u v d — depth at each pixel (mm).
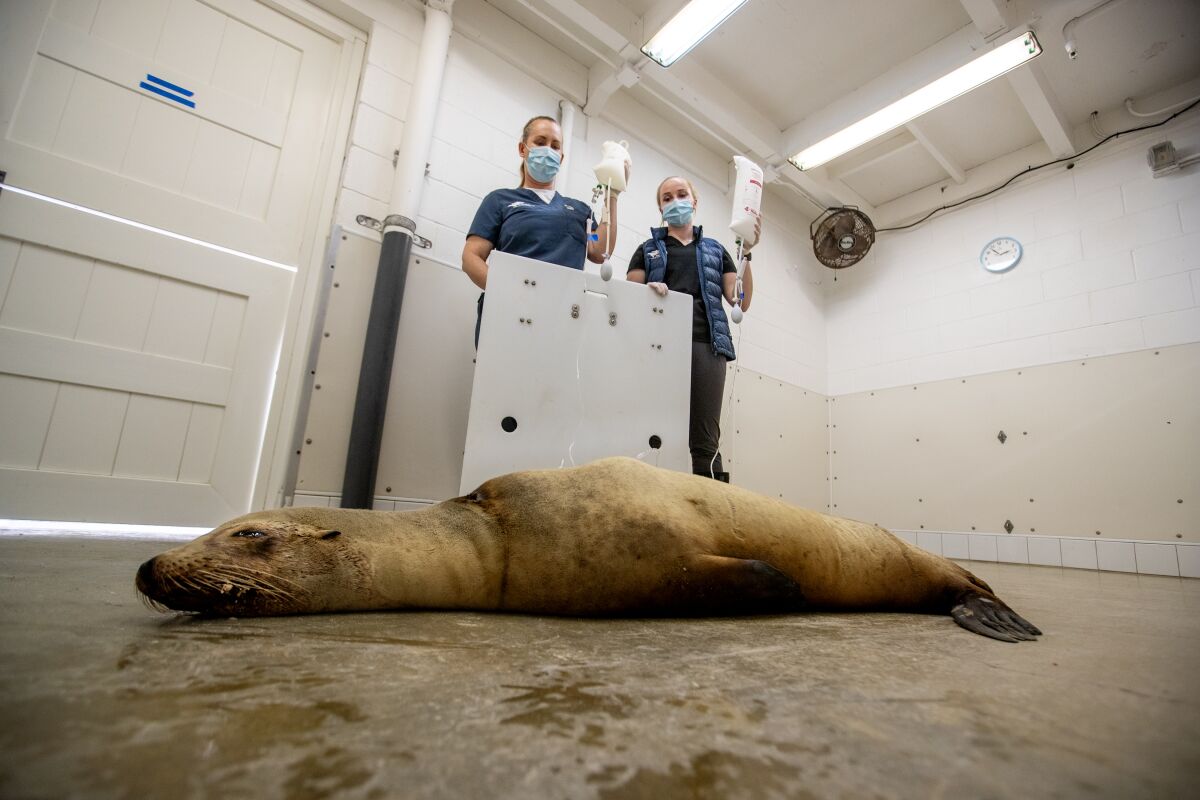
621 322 2760
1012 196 6223
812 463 6875
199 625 1085
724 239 6293
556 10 4676
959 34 4902
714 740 608
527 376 2566
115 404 3131
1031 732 655
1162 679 913
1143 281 5266
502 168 4609
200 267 3455
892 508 6484
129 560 1940
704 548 1482
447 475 3855
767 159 6180
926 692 813
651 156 5770
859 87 5555
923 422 6430
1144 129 5453
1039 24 4570
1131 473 4996
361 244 3863
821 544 1697
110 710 610
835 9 4828
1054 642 1275
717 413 3332
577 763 540
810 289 7375
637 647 1070
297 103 3947
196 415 3328
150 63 3480
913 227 6941
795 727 653
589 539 1441
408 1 4363
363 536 1354
